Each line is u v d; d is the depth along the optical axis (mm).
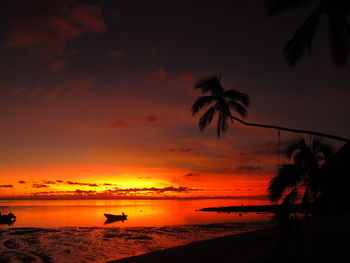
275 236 22578
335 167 15695
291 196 15273
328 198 16734
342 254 12703
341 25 13883
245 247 19016
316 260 12203
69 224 51625
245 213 82750
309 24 14297
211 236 32625
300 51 14438
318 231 21062
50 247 27156
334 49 14188
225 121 20141
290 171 15273
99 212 99188
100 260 21594
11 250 25953
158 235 34000
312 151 16719
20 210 114562
